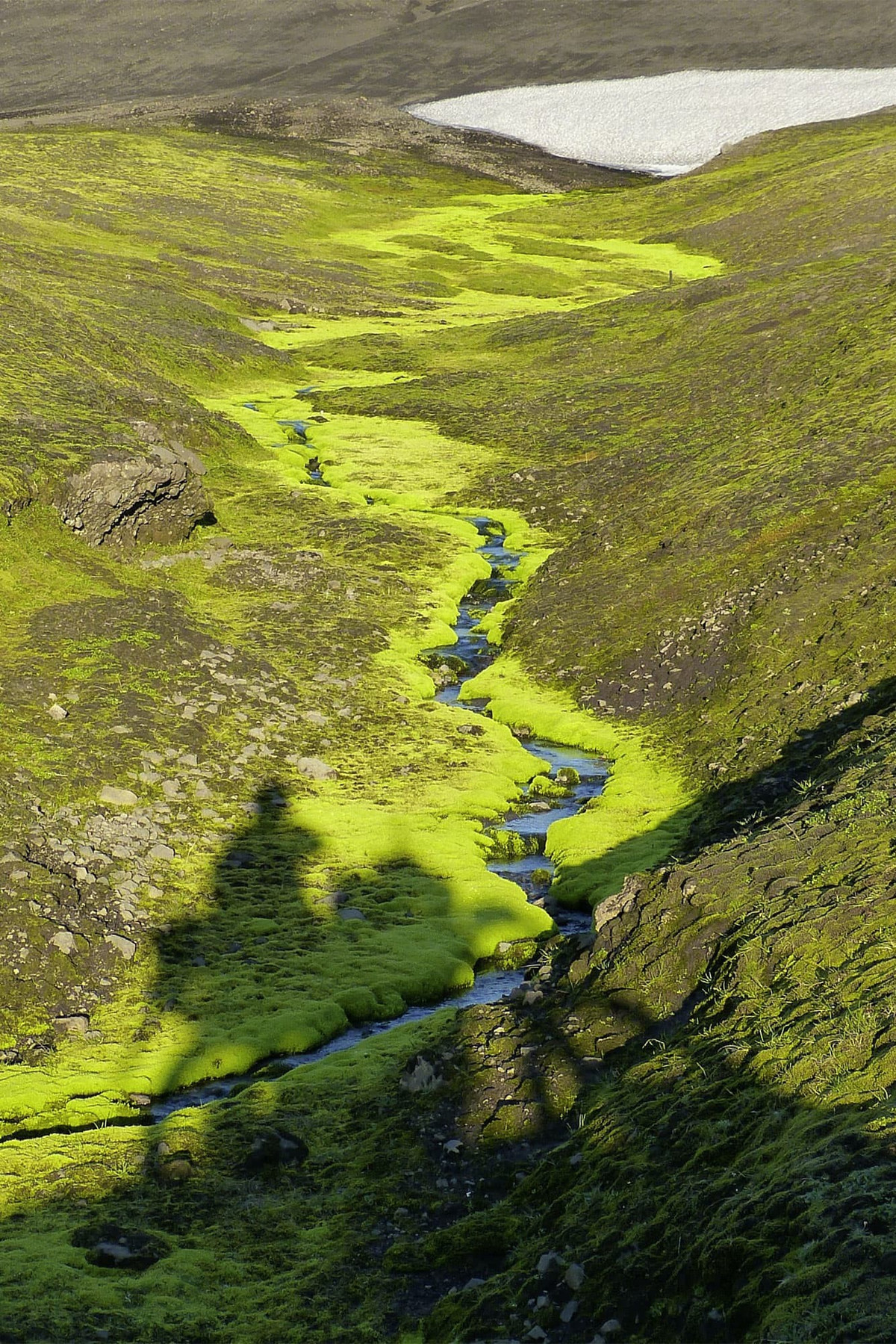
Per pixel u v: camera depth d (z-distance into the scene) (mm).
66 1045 17094
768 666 28188
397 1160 13602
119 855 21406
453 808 24875
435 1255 11859
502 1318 10383
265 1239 12586
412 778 26156
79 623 30500
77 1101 15734
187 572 37625
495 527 46938
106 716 26000
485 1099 14305
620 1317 9633
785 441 44375
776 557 32844
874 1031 11180
